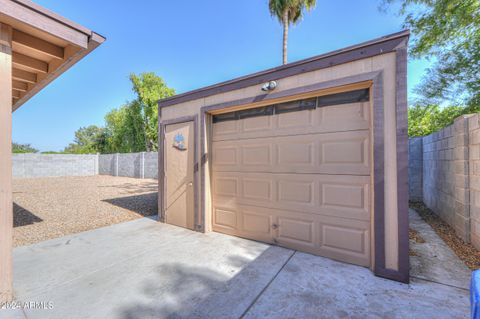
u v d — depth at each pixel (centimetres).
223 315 188
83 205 643
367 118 273
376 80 249
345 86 274
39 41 243
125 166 1499
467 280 235
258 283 237
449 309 190
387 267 243
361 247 274
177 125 466
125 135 1862
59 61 274
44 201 696
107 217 526
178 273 261
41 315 189
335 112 296
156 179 1330
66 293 222
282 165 340
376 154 248
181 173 458
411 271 255
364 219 272
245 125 384
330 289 224
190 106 439
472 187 314
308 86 298
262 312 191
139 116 1697
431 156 506
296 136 327
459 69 560
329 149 299
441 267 263
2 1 183
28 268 276
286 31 929
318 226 306
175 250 331
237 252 321
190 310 195
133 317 187
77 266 281
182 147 456
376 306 196
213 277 251
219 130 419
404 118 234
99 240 377
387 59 245
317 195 307
